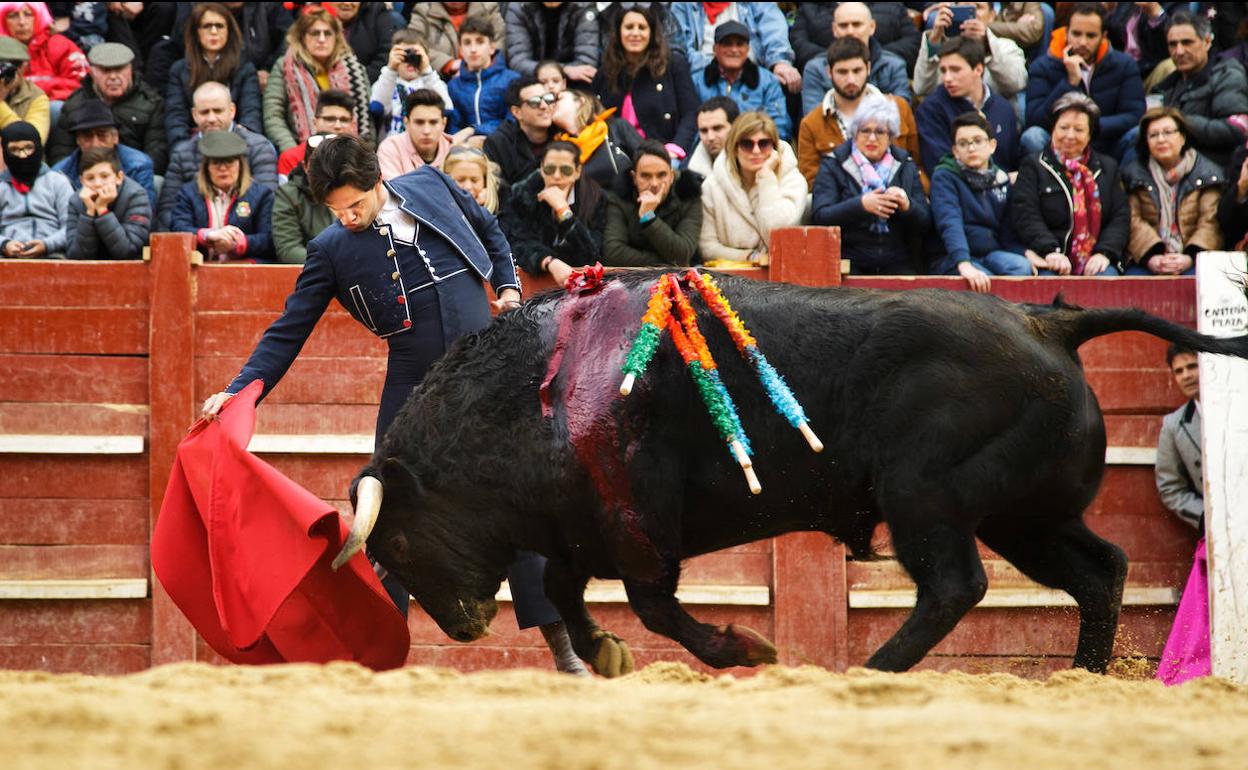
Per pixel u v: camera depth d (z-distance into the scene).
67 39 23.58
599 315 12.05
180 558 12.91
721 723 7.53
